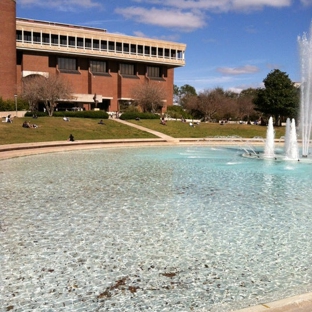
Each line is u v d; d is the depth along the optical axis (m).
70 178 13.60
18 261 5.78
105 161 18.95
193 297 4.69
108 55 71.62
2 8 55.38
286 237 7.01
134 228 7.51
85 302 4.55
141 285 5.01
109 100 74.44
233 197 10.50
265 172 15.51
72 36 68.06
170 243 6.64
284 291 4.85
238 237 6.99
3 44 55.91
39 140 29.75
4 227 7.52
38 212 8.73
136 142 31.50
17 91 58.91
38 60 65.25
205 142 33.81
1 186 11.93
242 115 82.06
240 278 5.23
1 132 30.53
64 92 55.25
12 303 4.52
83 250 6.27
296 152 21.52
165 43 78.19
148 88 67.50
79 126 38.84
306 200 10.16
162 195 10.72
